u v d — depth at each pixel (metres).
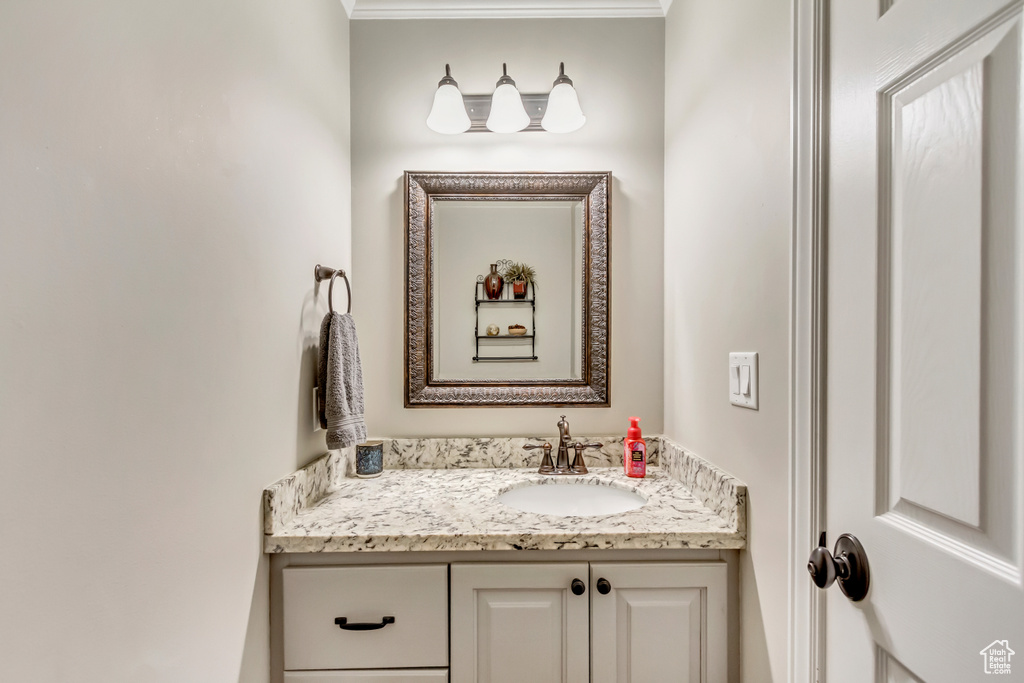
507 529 1.01
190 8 0.74
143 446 0.65
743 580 1.00
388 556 1.02
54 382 0.52
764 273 0.92
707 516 1.08
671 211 1.49
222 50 0.83
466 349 1.56
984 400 0.49
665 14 1.55
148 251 0.65
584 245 1.55
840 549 0.69
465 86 1.56
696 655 1.01
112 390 0.59
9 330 0.47
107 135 0.58
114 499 0.60
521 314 1.56
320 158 1.29
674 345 1.46
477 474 1.45
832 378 0.72
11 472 0.47
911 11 0.58
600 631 1.00
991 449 0.49
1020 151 0.46
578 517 1.08
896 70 0.60
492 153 1.56
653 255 1.56
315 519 1.07
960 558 0.51
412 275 1.53
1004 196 0.47
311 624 1.00
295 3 1.13
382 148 1.55
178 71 0.72
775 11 0.88
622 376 1.56
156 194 0.67
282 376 1.06
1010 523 0.47
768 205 0.90
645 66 1.56
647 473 1.44
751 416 0.97
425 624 1.01
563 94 1.44
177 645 0.71
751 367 0.96
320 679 1.00
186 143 0.73
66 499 0.53
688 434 1.34
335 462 1.34
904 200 0.59
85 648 0.55
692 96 1.31
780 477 0.86
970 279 0.51
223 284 0.83
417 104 1.56
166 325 0.69
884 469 0.63
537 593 1.01
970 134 0.50
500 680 1.01
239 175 0.89
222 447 0.83
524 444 1.52
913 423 0.58
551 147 1.56
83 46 0.55
